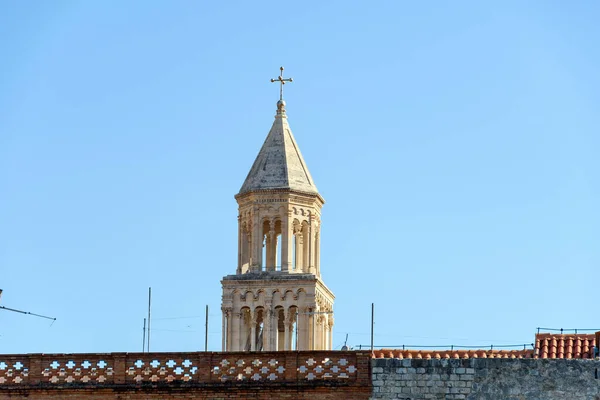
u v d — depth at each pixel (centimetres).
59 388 14562
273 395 14425
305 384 14412
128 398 14525
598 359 14450
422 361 14450
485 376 14400
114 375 14575
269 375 14512
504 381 14388
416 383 14412
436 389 14412
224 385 14475
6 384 14600
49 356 14662
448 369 14438
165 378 14562
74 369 14638
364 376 14438
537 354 15962
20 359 14675
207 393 14475
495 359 14412
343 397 14412
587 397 14325
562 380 14362
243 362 14550
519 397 14350
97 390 14538
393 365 14450
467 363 14425
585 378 14350
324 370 14475
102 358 14625
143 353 14600
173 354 14600
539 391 14350
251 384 14462
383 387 14412
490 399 14350
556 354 15925
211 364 14562
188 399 14475
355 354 14488
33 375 14638
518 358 14425
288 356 14525
